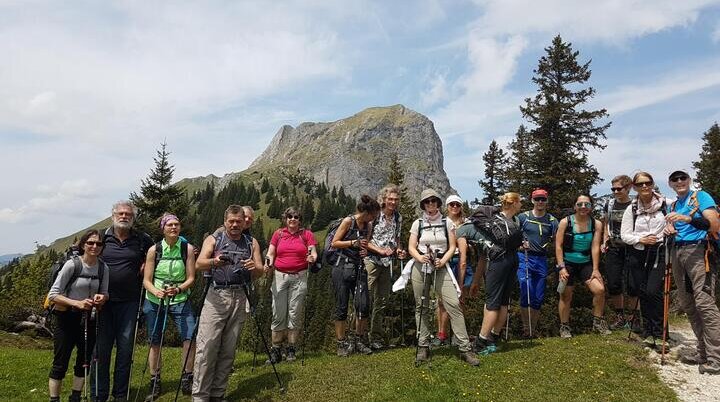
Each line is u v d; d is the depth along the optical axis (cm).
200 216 15338
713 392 730
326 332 3161
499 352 908
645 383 761
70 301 736
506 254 868
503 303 919
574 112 2416
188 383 824
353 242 954
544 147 2291
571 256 997
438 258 840
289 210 975
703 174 3266
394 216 1016
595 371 800
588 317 1928
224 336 755
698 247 791
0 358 1193
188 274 838
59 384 757
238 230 767
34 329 2166
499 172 3102
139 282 823
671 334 1055
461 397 723
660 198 888
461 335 847
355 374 837
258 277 789
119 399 776
